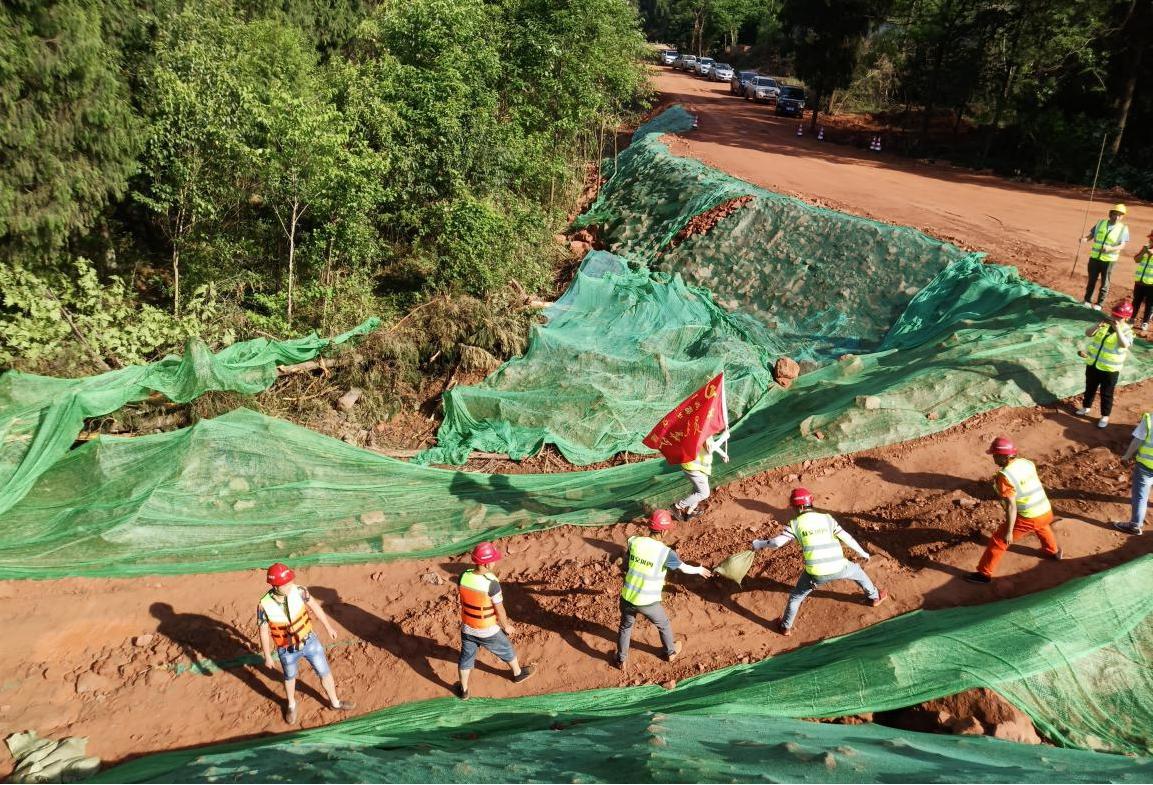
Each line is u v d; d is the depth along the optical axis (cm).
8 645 890
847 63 3691
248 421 1220
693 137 3309
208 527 1091
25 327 1340
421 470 1245
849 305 1648
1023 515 781
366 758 576
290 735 752
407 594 982
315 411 1535
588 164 3175
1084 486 920
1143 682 643
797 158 2956
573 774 483
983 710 627
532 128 2403
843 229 1834
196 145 1588
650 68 4059
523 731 691
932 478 1000
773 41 6300
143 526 1069
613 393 1445
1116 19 2708
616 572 959
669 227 2214
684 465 977
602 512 1099
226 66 1688
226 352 1378
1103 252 1251
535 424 1431
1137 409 1064
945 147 3325
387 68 1950
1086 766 511
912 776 452
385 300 1892
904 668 659
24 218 1292
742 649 800
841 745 534
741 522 998
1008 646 662
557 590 946
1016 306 1376
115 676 857
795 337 1630
